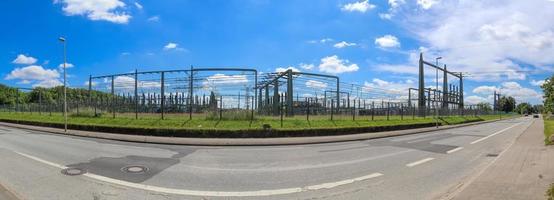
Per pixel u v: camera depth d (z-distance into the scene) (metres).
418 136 28.55
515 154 14.98
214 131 23.81
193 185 9.38
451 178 10.58
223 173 11.16
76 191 8.49
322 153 16.64
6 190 8.15
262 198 8.20
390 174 11.16
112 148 17.83
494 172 10.52
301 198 8.19
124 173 10.82
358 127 28.94
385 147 19.55
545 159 13.36
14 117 48.50
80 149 17.12
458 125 49.81
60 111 49.50
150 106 42.69
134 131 25.69
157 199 7.96
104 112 41.03
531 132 30.86
